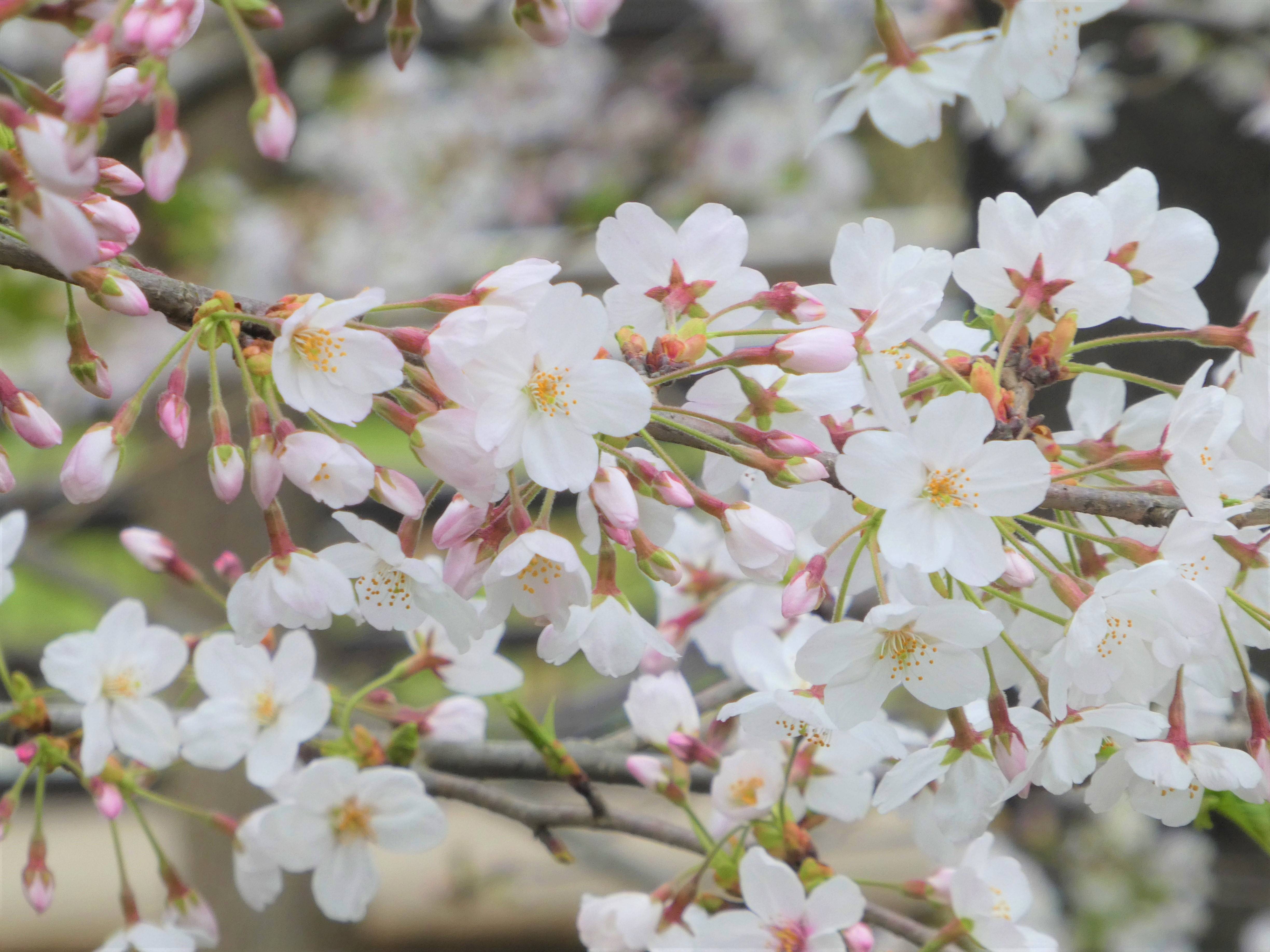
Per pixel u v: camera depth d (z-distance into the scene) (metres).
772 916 0.81
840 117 0.85
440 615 0.77
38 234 0.71
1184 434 0.77
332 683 1.35
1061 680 0.76
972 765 0.77
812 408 0.78
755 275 0.79
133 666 0.86
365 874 0.85
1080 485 0.79
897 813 0.85
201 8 0.73
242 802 1.59
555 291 0.75
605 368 0.75
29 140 0.71
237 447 0.75
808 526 0.80
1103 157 1.59
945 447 0.75
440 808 0.85
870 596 0.90
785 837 0.84
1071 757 0.77
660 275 0.79
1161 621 0.77
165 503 1.62
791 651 0.83
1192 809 0.79
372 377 0.74
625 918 0.84
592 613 0.77
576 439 0.75
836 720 0.76
